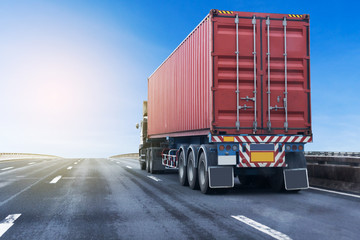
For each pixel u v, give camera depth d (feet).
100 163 90.63
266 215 19.81
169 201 25.36
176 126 41.27
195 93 33.27
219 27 28.27
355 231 15.96
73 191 30.96
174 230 16.38
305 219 18.61
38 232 16.24
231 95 27.91
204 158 29.35
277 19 28.86
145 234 15.72
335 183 32.55
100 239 14.99
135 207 22.80
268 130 28.12
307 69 28.96
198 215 19.95
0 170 59.11
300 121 28.71
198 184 31.86
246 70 28.25
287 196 27.86
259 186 34.78
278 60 28.68
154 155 52.03
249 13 28.55
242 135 27.94
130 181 40.52
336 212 20.63
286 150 28.48
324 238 14.76
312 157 36.83
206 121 29.40
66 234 15.84
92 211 21.43
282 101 28.50
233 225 17.28
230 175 28.37
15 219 19.10
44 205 23.61
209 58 28.48
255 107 28.04
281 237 14.90
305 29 29.19
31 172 54.34
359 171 29.71
